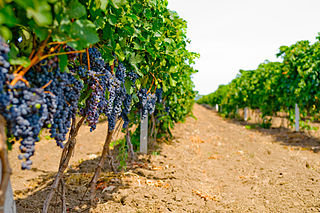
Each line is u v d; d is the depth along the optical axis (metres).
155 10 3.90
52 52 1.88
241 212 4.09
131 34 3.02
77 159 6.95
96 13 2.25
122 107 4.11
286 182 5.38
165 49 4.30
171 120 8.22
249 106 16.67
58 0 1.63
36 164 6.62
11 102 1.52
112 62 3.00
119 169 5.48
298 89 10.12
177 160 6.71
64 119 2.06
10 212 1.90
